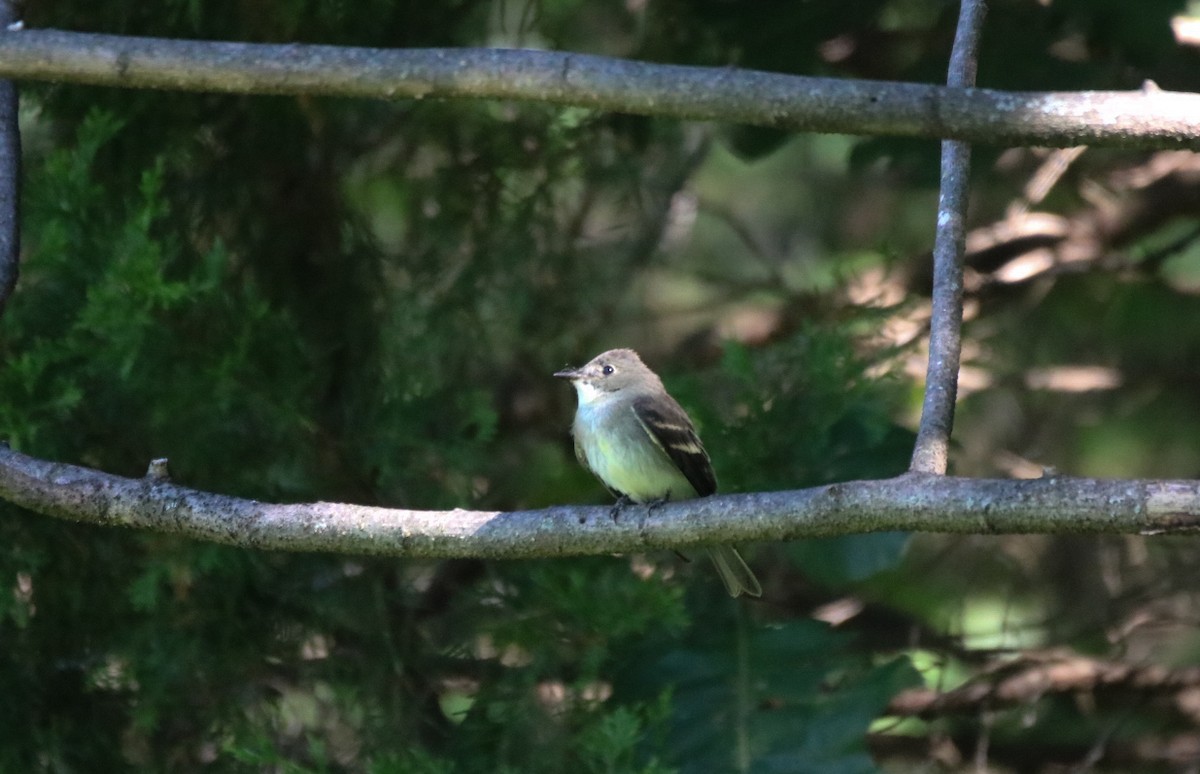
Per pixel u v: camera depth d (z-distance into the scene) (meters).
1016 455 15.83
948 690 14.42
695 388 11.45
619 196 13.23
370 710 11.20
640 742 10.45
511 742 10.67
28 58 6.75
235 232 12.01
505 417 13.50
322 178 12.20
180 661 11.00
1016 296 15.49
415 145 12.77
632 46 13.40
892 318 12.78
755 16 12.79
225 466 11.05
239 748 10.14
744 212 16.92
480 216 12.66
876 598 14.59
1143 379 15.53
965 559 15.03
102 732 11.30
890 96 5.89
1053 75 12.63
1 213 8.52
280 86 6.57
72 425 10.82
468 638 11.48
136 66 6.69
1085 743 14.45
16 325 10.62
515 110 12.62
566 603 10.70
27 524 10.88
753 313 15.05
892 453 11.27
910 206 16.59
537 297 12.96
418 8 12.23
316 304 12.02
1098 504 5.86
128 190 11.65
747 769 10.68
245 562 11.00
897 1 13.67
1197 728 14.26
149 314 9.77
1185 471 15.77
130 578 11.07
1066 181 15.44
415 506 11.49
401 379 11.45
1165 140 5.82
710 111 6.05
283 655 11.35
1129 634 14.52
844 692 10.97
